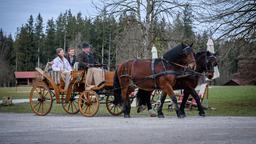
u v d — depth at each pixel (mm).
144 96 15773
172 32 27266
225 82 83750
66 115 16656
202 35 24672
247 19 22703
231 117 14664
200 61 15453
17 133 10789
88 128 11641
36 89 17250
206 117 14625
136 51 28375
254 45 23031
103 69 16141
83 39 76750
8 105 25422
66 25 110062
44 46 110125
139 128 11445
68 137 10039
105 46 52344
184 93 14977
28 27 110812
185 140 9406
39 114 16953
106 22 28766
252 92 44844
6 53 104188
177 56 14391
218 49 23141
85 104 15883
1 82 93812
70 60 18031
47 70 17312
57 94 16688
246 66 27406
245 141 9227
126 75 15406
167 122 12805
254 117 14672
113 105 17234
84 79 16156
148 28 26906
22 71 103750
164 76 14352
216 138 9625
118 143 9133
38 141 9523
